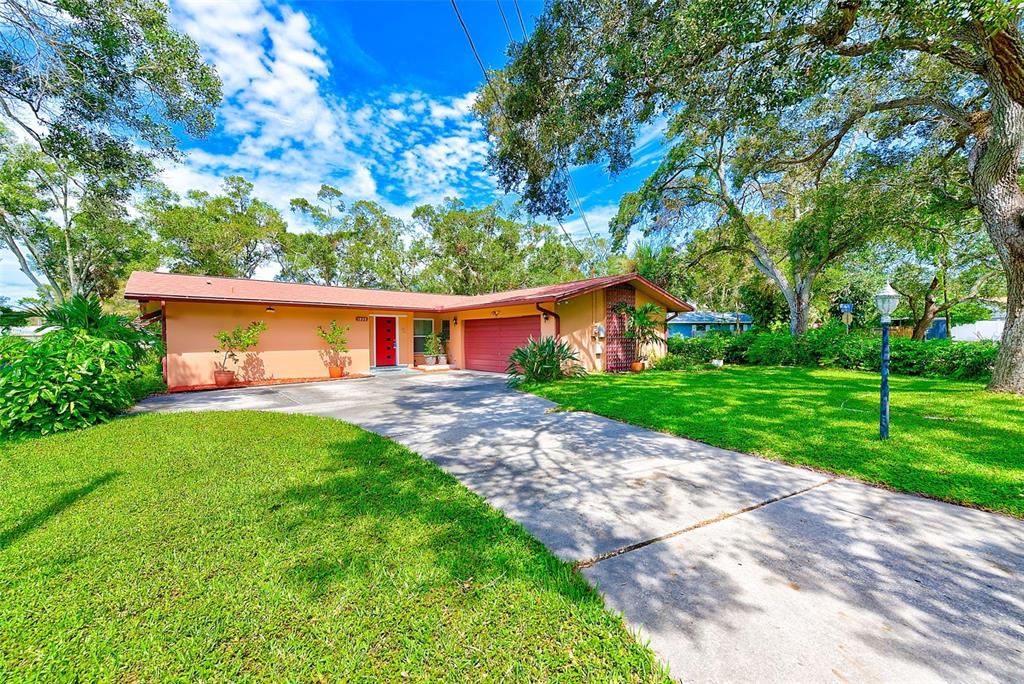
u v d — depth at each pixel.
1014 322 6.90
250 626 1.90
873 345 12.01
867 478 3.74
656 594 2.17
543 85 6.25
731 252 19.64
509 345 13.59
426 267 26.50
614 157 7.07
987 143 6.96
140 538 2.70
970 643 1.81
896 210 13.29
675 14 4.75
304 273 28.31
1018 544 2.63
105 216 16.81
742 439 5.00
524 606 2.04
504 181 7.77
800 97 5.85
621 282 12.50
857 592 2.17
